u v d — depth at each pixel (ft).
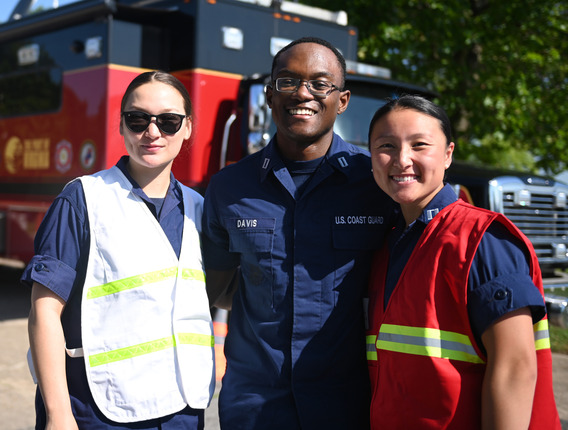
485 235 5.78
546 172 37.27
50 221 6.54
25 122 24.04
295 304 6.88
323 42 7.25
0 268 32.50
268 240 7.04
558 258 17.70
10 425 12.40
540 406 5.74
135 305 6.49
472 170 17.30
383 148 6.45
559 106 35.24
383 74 21.53
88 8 20.43
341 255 7.00
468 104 32.55
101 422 6.36
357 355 7.05
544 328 5.78
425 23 31.12
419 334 5.91
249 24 20.76
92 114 20.81
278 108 7.20
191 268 6.95
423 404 5.88
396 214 7.14
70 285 6.41
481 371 5.82
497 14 32.65
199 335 6.88
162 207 7.03
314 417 6.78
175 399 6.55
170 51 20.35
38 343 6.15
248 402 7.04
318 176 7.09
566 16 34.27
